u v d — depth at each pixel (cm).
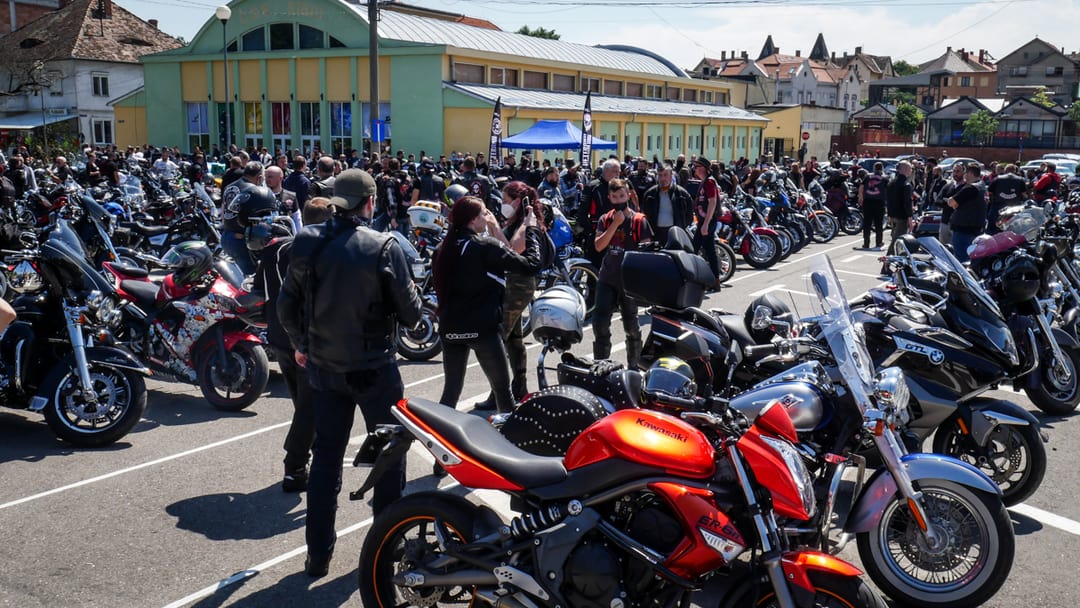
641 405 461
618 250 757
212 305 705
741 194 1786
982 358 520
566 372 480
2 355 625
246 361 716
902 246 613
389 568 387
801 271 1538
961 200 1330
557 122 2817
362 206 439
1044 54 12688
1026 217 681
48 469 583
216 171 2678
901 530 443
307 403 537
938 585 417
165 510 520
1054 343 688
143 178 2053
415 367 862
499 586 359
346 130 3788
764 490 338
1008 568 404
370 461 396
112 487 554
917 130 8688
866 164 3647
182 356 717
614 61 4791
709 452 344
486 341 561
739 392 528
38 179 2144
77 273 617
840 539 406
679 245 608
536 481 350
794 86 9731
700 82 5509
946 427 545
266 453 620
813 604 330
